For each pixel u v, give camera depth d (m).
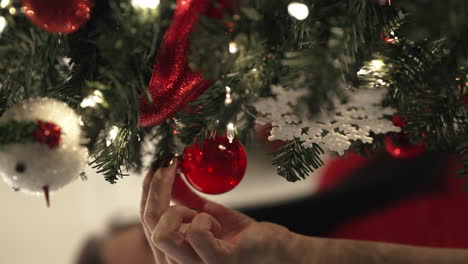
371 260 0.97
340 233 1.67
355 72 0.89
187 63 0.90
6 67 0.86
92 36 0.92
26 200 2.22
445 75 0.89
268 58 0.88
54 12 0.83
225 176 1.01
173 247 0.99
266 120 0.93
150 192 1.04
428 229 1.60
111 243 1.61
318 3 0.88
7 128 0.83
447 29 0.81
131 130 0.97
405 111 0.94
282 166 1.01
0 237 2.18
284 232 1.01
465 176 0.95
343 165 1.86
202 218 0.99
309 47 0.87
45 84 0.93
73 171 0.86
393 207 1.69
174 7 0.92
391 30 0.91
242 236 1.00
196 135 1.00
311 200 1.78
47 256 2.21
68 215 2.26
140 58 0.90
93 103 0.87
